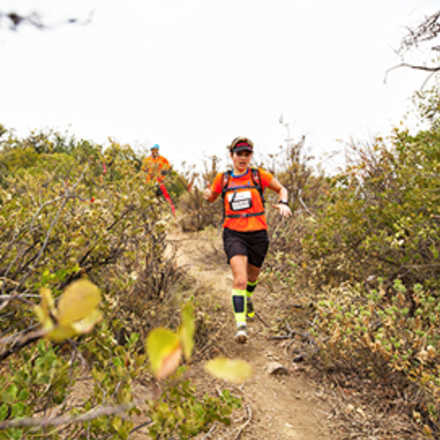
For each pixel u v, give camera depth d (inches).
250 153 126.5
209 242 232.7
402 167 130.5
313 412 91.7
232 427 82.7
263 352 119.0
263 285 171.6
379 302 110.0
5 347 44.9
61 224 73.8
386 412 88.5
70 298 12.8
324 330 118.1
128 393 44.8
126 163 102.2
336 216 142.2
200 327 117.3
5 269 65.6
